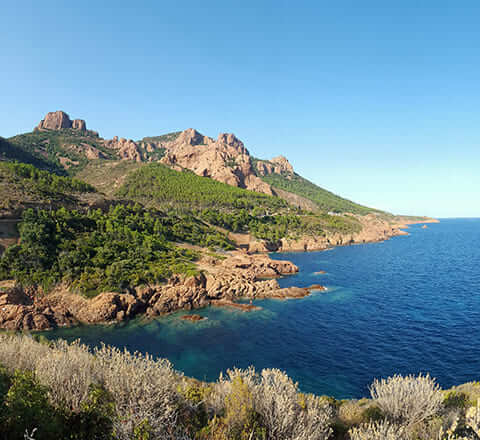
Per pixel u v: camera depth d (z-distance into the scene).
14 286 54.12
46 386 8.67
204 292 65.12
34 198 84.06
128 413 7.95
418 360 37.81
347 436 11.36
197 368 36.94
